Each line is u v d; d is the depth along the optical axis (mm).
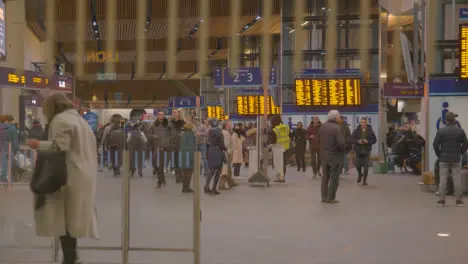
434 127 16688
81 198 4941
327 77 27312
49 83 29031
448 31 16578
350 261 6473
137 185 15852
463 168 13977
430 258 6637
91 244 7449
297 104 27391
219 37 42344
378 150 27453
